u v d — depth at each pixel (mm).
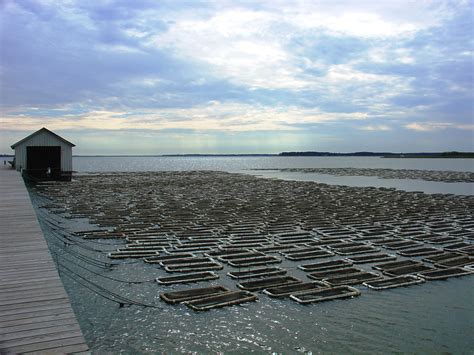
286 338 15078
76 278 21062
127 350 14055
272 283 20031
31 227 21125
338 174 120938
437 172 123688
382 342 15031
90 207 44750
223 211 43438
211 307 17219
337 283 20172
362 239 30641
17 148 64875
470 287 20641
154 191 64188
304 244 28234
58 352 9188
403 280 21000
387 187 78750
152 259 23984
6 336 9789
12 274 14164
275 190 67500
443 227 35906
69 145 68938
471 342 15234
